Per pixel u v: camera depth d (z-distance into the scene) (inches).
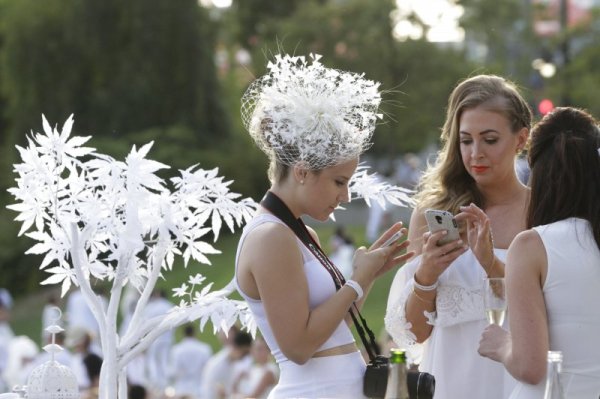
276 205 272.4
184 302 298.8
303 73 275.6
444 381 308.8
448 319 306.7
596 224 258.8
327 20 1935.3
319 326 264.1
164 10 2091.5
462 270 306.3
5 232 1855.3
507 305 261.3
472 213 295.1
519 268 257.4
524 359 251.8
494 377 304.3
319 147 266.2
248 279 270.4
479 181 309.7
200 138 2091.5
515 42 1877.5
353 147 268.8
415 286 302.4
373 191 324.5
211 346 1115.9
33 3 2074.3
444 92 1903.3
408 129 1892.2
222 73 2439.7
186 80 2098.9
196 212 301.3
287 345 263.3
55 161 293.1
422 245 320.2
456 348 308.0
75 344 754.8
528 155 273.3
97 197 288.7
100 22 2081.7
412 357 326.6
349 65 1913.1
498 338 260.7
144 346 290.4
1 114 2234.3
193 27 2108.8
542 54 1829.5
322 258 277.1
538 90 1718.8
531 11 1887.3
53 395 287.3
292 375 272.5
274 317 263.6
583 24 1699.1
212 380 750.5
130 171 283.7
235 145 2094.0
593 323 254.7
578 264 255.1
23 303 1760.6
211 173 299.0
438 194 321.4
